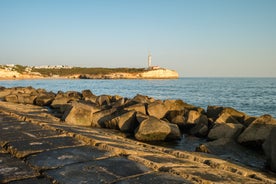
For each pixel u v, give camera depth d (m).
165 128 11.84
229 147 9.95
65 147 6.23
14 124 9.11
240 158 9.24
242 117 14.52
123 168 4.87
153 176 4.54
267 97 44.38
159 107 15.19
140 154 6.04
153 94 50.34
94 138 7.04
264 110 28.77
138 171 4.75
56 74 159.38
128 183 4.19
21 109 16.92
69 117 13.80
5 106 16.81
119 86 78.19
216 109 16.41
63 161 5.18
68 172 4.59
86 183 4.14
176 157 6.59
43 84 85.62
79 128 9.55
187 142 11.95
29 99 23.97
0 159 5.29
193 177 4.59
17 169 4.71
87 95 25.73
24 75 140.12
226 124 11.88
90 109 14.41
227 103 35.53
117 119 13.37
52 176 4.39
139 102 17.05
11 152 5.82
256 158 9.40
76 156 5.53
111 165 5.02
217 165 6.48
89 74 159.12
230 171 6.17
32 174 4.49
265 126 10.46
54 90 58.44
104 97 21.19
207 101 38.00
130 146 6.87
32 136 7.25
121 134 12.62
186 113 15.23
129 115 13.16
